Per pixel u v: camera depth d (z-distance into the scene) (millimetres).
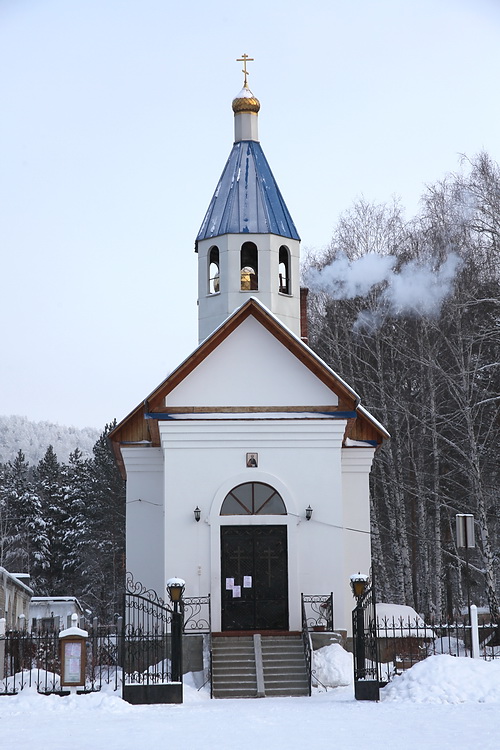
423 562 42844
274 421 29000
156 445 31609
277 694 24656
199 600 27984
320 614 28094
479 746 13398
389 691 20406
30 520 80062
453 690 19625
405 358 42281
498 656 24000
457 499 40969
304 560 28500
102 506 73438
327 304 46156
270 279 33188
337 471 29016
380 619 28438
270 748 13750
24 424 190875
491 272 39125
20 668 25844
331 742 14305
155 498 31703
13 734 16219
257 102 35531
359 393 44094
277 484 28812
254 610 28188
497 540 42156
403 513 40125
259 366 29578
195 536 28484
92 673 24219
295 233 34250
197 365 29516
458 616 40625
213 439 29000
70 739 15375
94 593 73812
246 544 28578
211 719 18016
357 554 30781
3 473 90438
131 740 15078
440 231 41000
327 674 25469
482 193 38875
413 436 42094
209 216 34250
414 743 13953
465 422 38625
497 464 38875
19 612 44281
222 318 33062
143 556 31312
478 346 39969
